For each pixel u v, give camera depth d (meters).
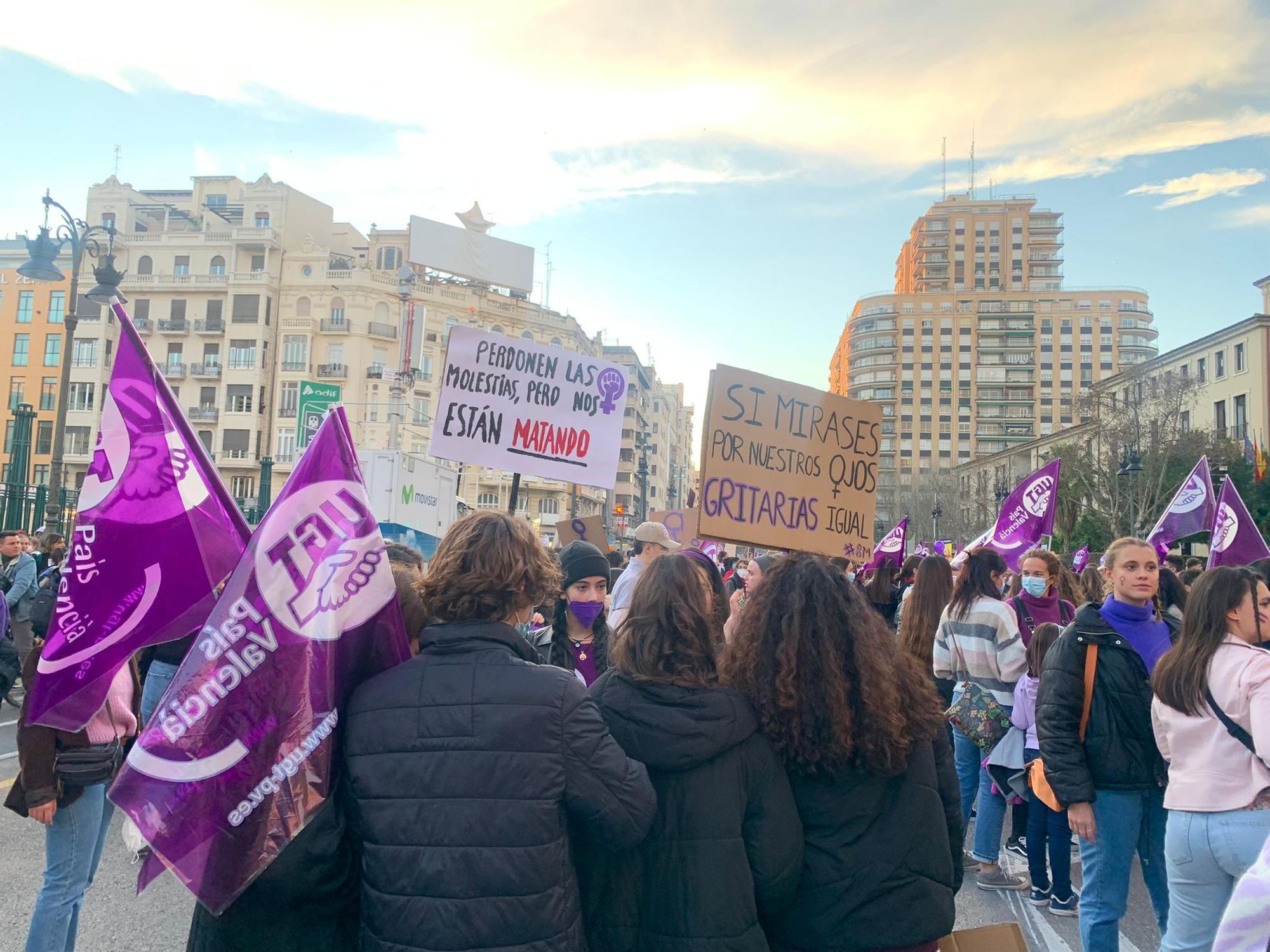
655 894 2.36
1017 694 4.94
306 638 2.25
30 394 60.25
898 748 2.39
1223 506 7.65
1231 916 1.50
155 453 2.78
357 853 2.37
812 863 2.43
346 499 2.40
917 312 123.00
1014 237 132.88
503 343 5.46
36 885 4.83
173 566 2.73
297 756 2.19
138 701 3.81
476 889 2.08
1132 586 3.69
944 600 6.05
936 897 2.42
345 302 58.34
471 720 2.18
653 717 2.36
